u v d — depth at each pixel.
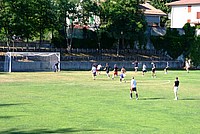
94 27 104.88
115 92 49.78
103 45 107.88
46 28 95.62
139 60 103.81
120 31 101.44
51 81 62.38
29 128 27.41
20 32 89.19
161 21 142.62
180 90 54.09
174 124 29.95
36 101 40.34
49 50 95.69
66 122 29.77
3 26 86.81
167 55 110.88
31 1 88.88
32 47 98.38
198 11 121.81
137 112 34.94
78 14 97.81
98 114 33.44
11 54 81.75
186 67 97.94
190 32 109.06
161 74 82.56
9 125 28.28
